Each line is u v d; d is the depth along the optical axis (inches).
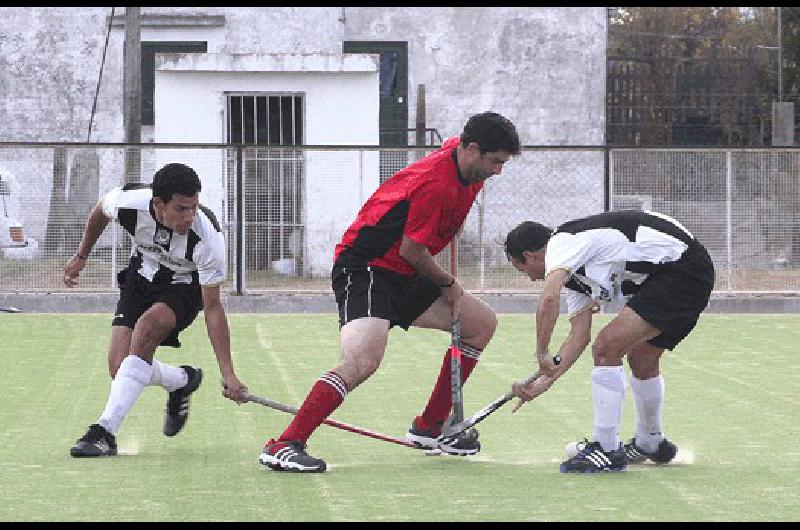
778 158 1779.0
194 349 1262.3
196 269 747.4
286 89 2105.1
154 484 649.6
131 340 752.3
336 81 2113.7
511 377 1087.0
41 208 1750.7
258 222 1792.6
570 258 671.1
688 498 624.4
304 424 689.6
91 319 1566.2
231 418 874.1
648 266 679.1
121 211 733.3
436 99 2763.3
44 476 670.5
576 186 2003.0
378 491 635.5
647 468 709.9
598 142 2765.7
